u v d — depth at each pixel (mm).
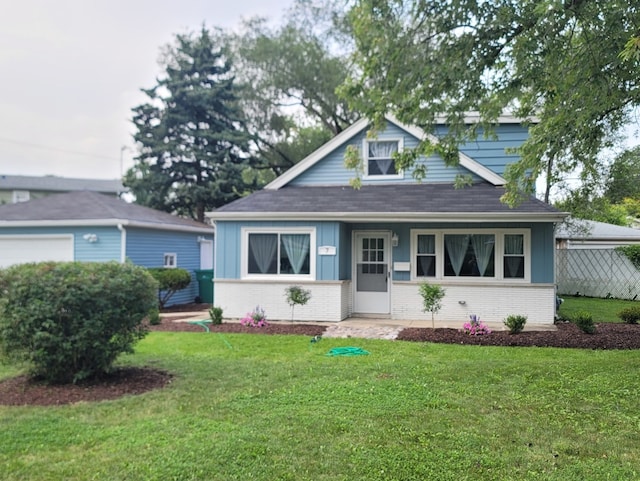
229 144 26516
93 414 4926
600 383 5922
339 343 9094
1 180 46625
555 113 7680
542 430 4477
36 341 5707
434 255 12219
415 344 8945
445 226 12070
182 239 17859
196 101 25562
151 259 15727
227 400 5379
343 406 5145
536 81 7605
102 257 14352
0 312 5695
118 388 5914
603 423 4664
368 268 12898
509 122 13750
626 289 17297
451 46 7820
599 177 14203
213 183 25297
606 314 13211
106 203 15969
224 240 12555
